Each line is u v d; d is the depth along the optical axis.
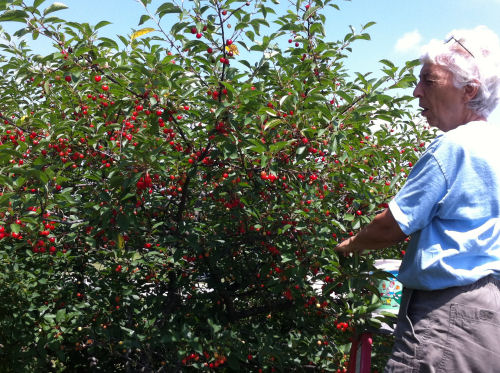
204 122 3.27
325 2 3.77
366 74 3.66
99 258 4.28
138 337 3.53
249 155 3.33
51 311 4.05
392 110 3.54
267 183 3.37
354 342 2.62
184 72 3.51
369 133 3.65
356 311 2.75
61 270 4.37
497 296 1.58
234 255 4.05
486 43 1.68
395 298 2.65
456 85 1.68
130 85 3.28
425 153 1.67
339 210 3.56
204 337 3.71
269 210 3.41
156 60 3.26
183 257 3.93
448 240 1.60
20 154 3.10
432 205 1.61
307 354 3.69
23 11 3.18
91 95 3.87
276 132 3.20
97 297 3.99
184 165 3.56
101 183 3.34
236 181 3.26
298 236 3.12
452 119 1.73
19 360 3.67
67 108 4.07
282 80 3.60
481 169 1.59
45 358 3.67
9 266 3.96
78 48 3.45
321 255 2.91
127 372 3.94
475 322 1.52
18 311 3.86
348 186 3.22
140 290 4.15
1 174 3.12
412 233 1.74
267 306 4.14
